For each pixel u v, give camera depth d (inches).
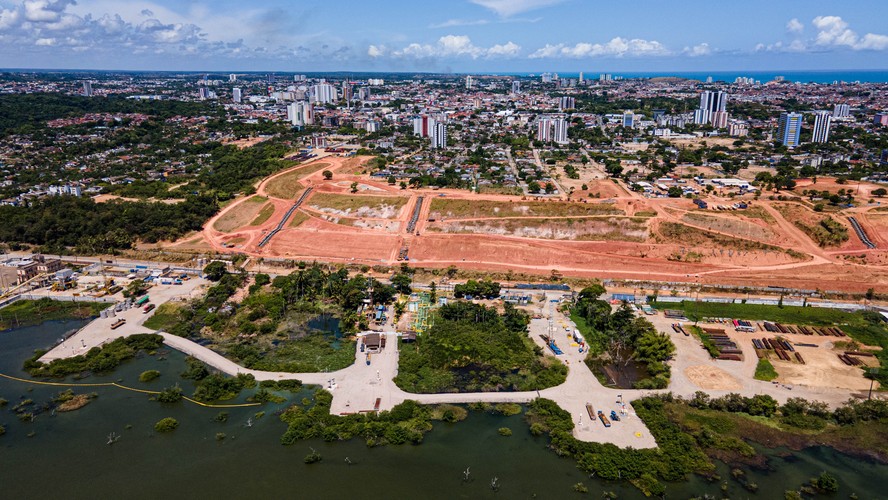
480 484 4985.2
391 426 5674.2
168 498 4805.6
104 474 5078.7
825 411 5861.2
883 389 6353.3
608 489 4931.1
